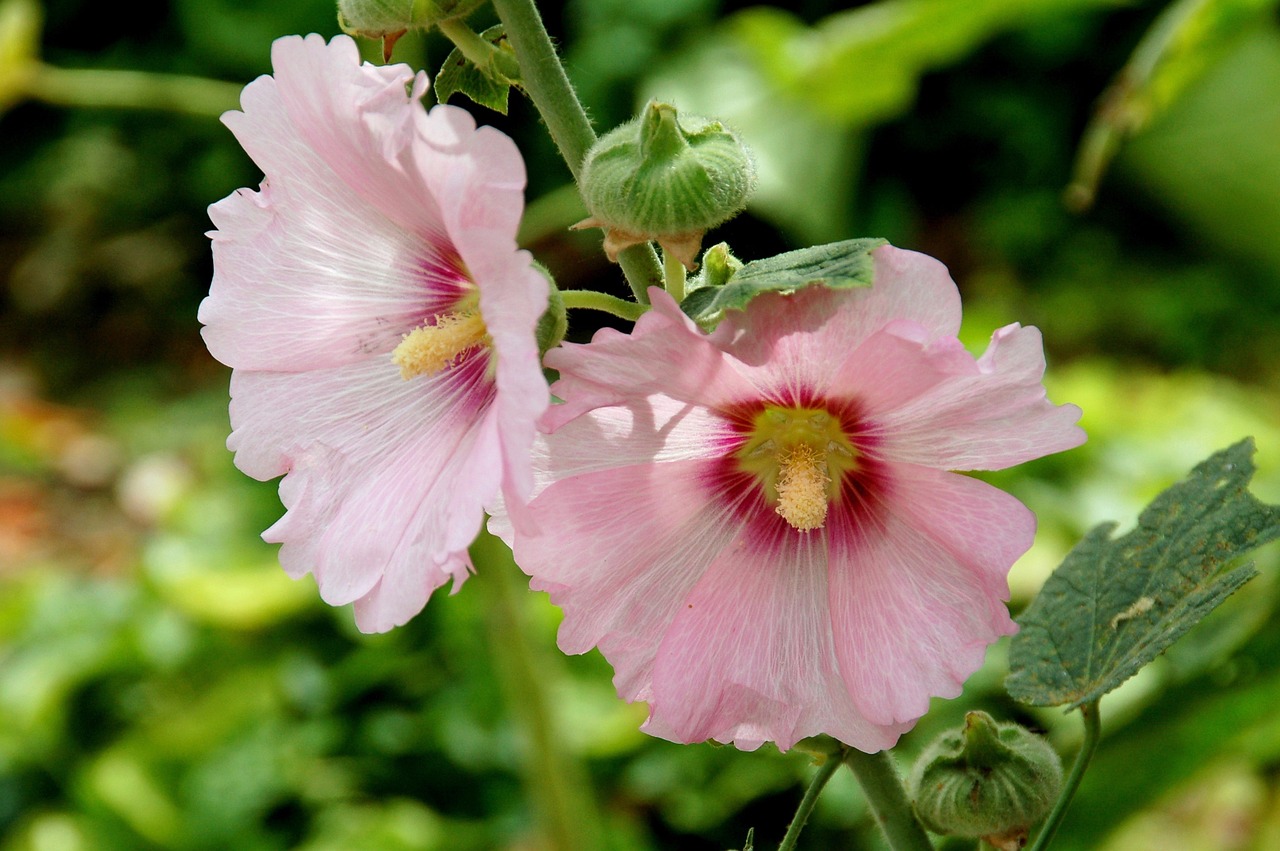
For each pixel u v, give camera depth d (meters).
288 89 0.62
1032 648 0.65
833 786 1.09
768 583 0.64
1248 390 1.84
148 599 1.29
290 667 1.22
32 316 2.25
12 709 1.20
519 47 0.63
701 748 1.14
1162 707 0.79
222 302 0.64
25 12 0.97
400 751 1.19
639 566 0.63
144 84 0.99
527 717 0.87
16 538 1.68
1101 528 0.65
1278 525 0.64
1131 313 1.96
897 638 0.62
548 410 0.61
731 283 0.61
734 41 1.43
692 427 0.63
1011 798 0.64
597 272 1.83
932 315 0.61
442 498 0.62
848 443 0.63
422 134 0.60
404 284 0.65
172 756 1.16
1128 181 2.03
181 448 1.82
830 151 1.44
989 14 0.98
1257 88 1.82
